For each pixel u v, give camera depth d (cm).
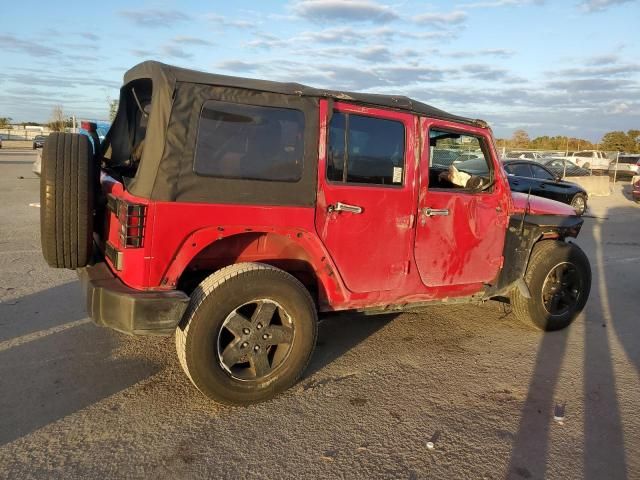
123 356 421
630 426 351
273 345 370
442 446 319
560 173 2716
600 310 614
